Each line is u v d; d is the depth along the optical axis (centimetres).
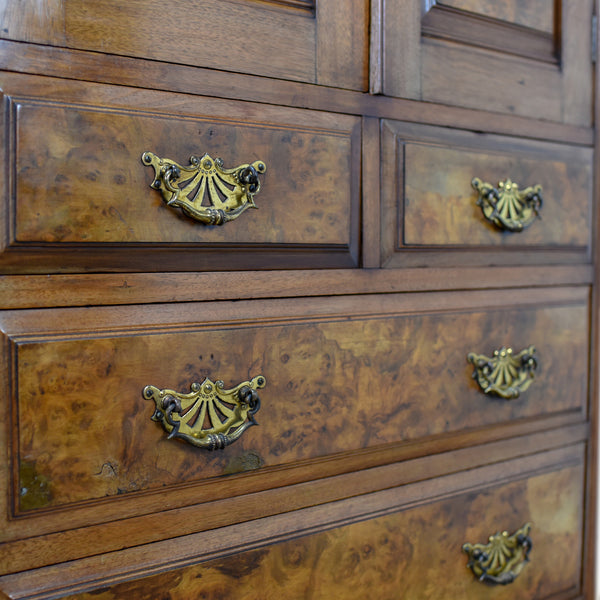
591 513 87
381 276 66
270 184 59
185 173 54
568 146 82
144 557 54
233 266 58
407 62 67
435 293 70
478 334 74
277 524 61
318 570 63
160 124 53
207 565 57
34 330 49
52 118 48
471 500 74
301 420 61
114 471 52
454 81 71
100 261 51
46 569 50
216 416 56
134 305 53
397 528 68
